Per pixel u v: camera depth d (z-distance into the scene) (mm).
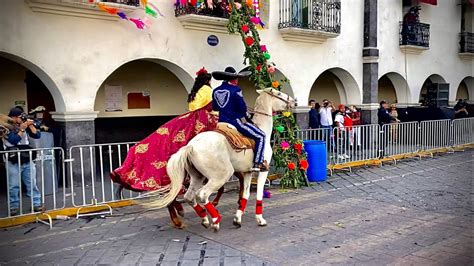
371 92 14680
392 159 12461
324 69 13625
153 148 6680
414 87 16641
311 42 13070
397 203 7973
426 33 16453
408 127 12977
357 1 14398
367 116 14773
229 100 6395
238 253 5516
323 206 7812
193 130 6922
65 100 8914
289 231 6391
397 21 15773
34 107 10977
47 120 11117
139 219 7133
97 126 11961
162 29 10125
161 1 10055
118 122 12336
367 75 14703
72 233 6418
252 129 6461
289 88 12820
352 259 5262
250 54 9812
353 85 14797
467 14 18516
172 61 10336
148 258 5391
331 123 13820
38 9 8398
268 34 12047
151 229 6586
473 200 8172
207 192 6035
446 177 10461
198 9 10258
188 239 6094
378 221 6840
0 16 8031
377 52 14633
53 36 8680
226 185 9484
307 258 5312
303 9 12680
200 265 5148
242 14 9961
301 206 7828
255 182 9547
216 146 6016
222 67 11219
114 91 12156
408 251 5504
